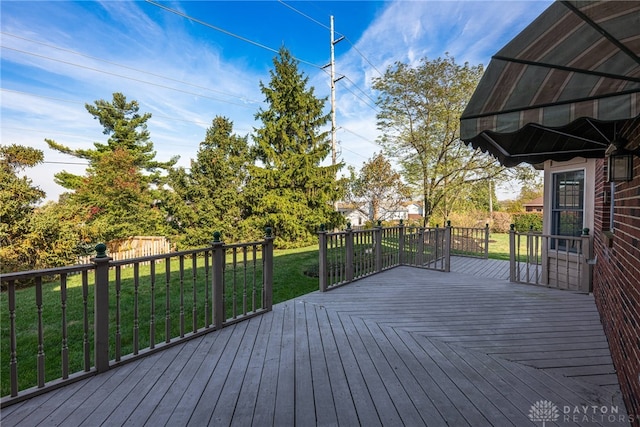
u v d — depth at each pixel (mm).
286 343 3047
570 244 5258
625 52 1189
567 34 1253
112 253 10336
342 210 19609
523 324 3541
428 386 2289
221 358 2736
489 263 7906
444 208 12086
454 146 10797
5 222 7355
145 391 2229
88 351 2428
